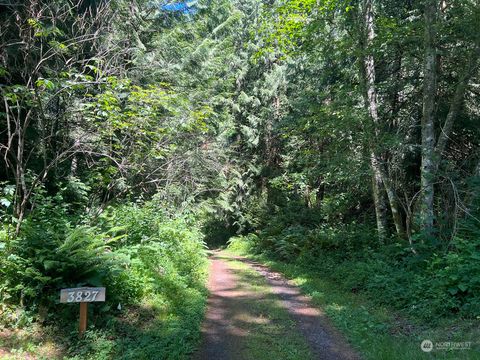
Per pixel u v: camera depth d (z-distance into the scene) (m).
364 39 11.09
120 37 9.52
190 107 9.72
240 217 22.98
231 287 9.88
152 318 6.42
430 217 9.31
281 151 22.09
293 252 14.11
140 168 8.86
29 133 8.59
